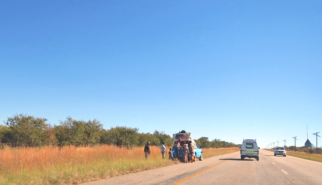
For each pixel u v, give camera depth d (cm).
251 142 3028
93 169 1316
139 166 1612
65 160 1536
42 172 1165
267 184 1101
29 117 3042
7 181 927
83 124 3538
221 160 2794
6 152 1403
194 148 2558
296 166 2234
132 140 4509
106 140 4366
